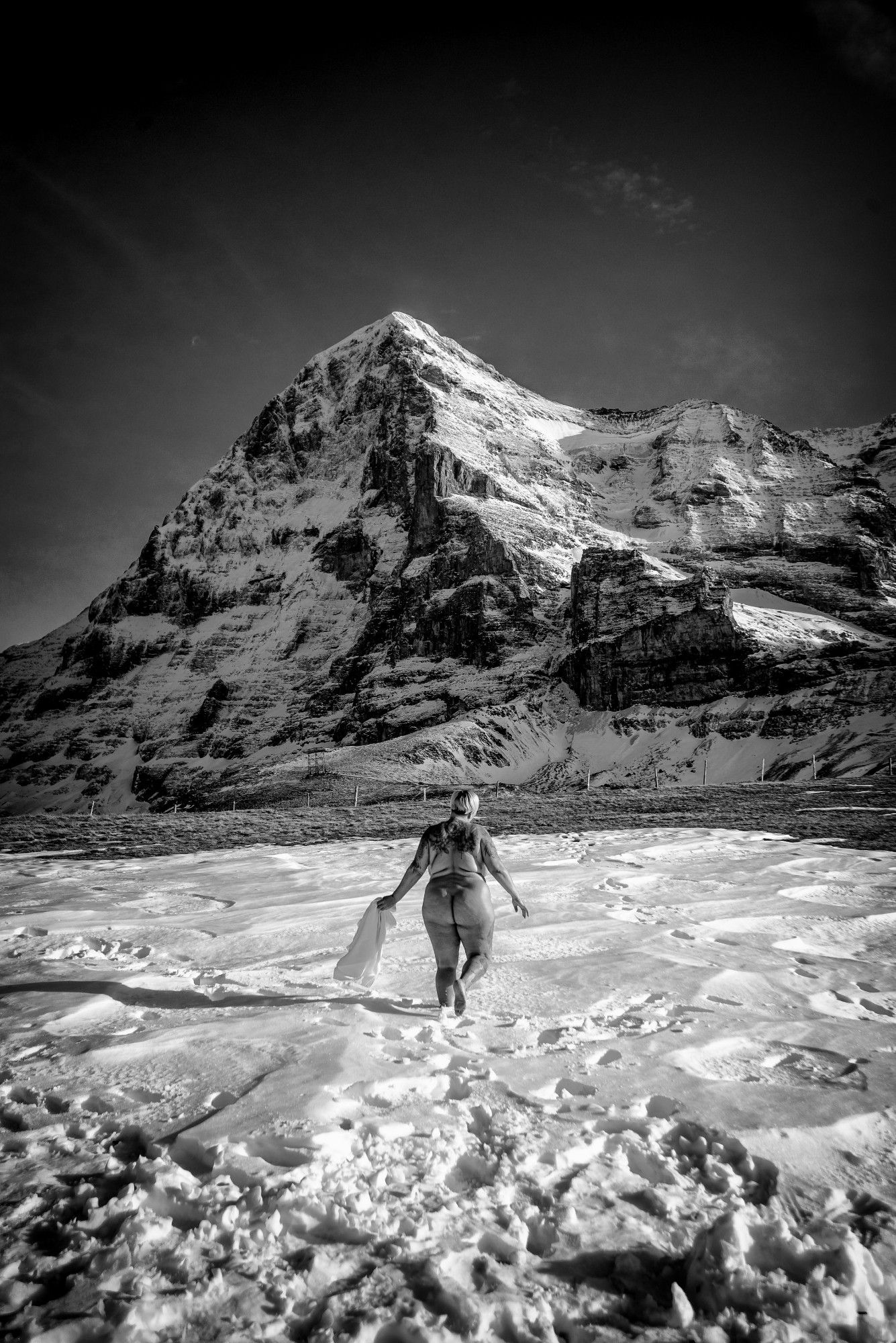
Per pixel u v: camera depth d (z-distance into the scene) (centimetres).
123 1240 249
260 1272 245
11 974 628
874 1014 560
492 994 559
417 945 735
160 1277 239
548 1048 449
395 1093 375
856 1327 232
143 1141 328
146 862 1414
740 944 754
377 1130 331
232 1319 225
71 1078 394
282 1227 266
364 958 586
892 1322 236
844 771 8762
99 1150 322
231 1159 303
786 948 750
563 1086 390
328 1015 497
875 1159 329
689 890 1045
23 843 1811
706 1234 257
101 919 859
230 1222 264
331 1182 290
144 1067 407
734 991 582
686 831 1836
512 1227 268
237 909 929
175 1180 286
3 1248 251
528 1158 315
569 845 1570
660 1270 253
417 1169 305
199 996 561
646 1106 371
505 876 566
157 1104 362
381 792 6812
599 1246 264
